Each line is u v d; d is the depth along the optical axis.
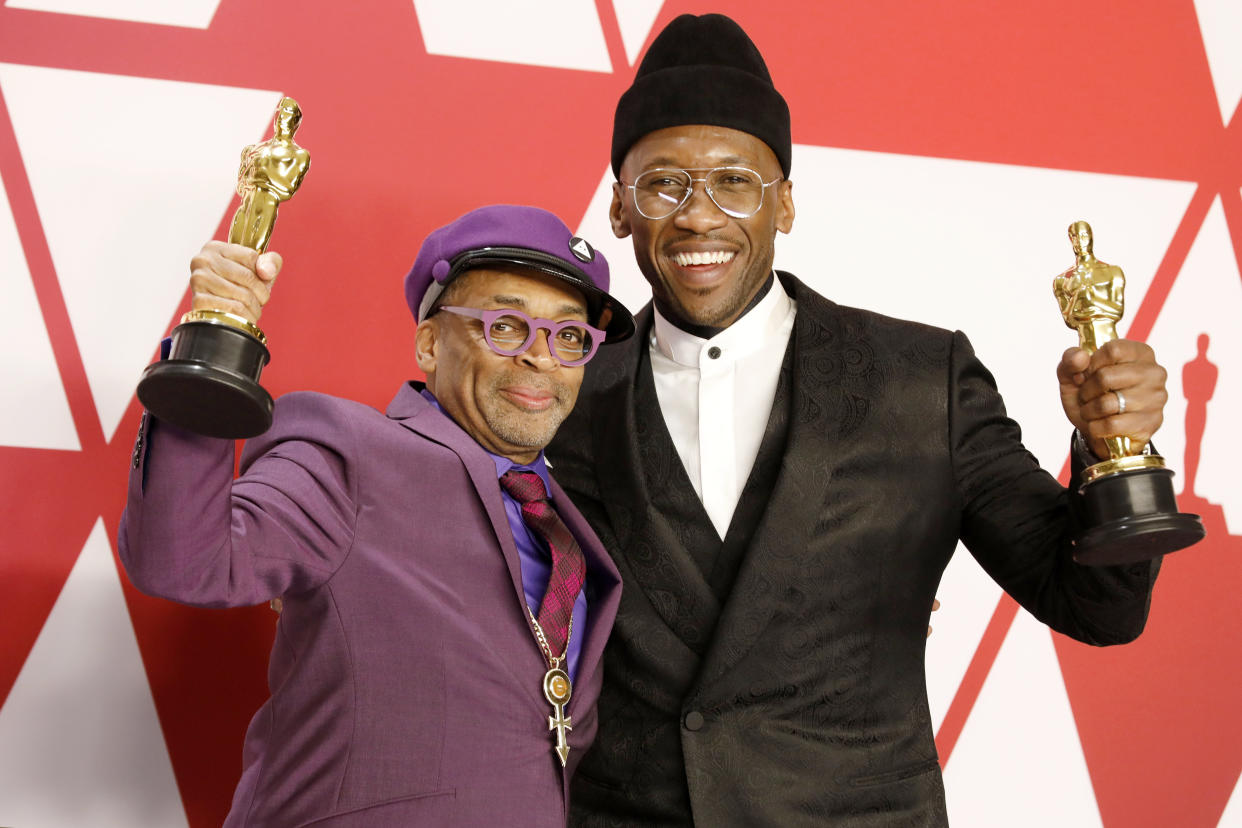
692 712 1.63
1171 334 2.63
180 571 1.18
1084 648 2.53
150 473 1.17
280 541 1.33
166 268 2.34
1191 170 2.69
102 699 2.27
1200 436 2.60
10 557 2.25
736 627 1.63
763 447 1.75
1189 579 2.56
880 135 2.61
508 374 1.57
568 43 2.54
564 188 2.50
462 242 1.62
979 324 2.59
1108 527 1.34
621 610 1.73
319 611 1.41
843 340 1.80
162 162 2.36
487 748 1.40
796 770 1.62
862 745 1.66
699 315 1.79
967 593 2.51
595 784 1.73
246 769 1.50
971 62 2.66
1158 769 2.52
